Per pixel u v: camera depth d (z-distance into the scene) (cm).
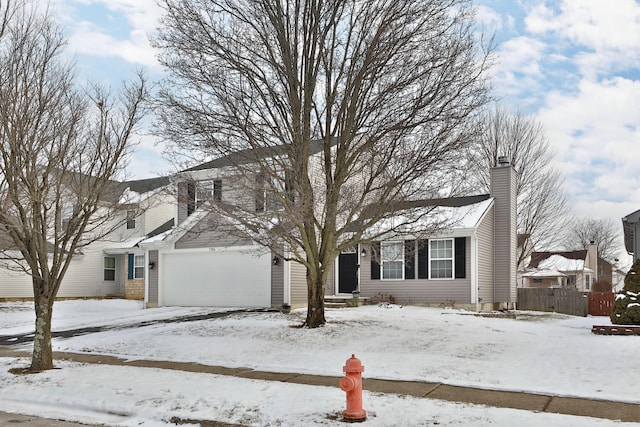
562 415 722
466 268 2150
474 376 962
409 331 1426
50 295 1132
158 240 2455
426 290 2222
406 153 1339
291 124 1334
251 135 1323
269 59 1352
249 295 2222
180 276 2411
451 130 1338
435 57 1302
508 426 680
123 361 1188
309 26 1363
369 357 1130
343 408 776
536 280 4784
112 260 3262
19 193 1083
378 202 1410
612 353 1152
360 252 2362
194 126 1334
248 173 1379
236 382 948
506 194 2389
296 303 2180
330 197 1405
